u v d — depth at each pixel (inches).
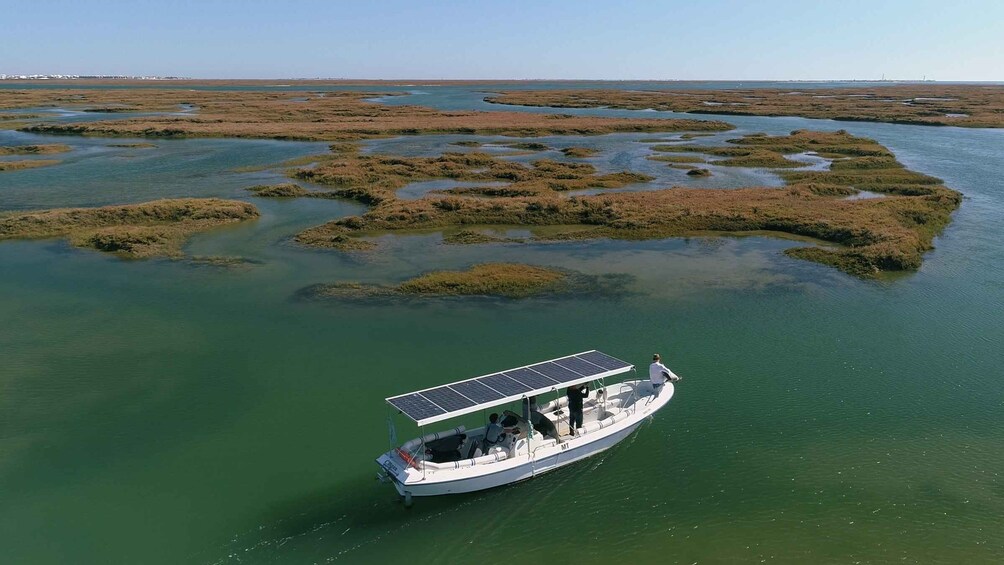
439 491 723.4
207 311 1273.4
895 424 867.4
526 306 1295.5
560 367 832.9
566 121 4571.9
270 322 1218.0
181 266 1552.7
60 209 1995.6
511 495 749.9
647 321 1214.3
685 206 2043.6
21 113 5310.0
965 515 702.5
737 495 741.3
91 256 1632.6
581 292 1373.0
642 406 863.1
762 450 818.2
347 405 925.8
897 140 3745.1
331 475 780.6
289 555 660.7
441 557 660.1
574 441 786.2
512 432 787.4
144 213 1974.7
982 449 813.2
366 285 1417.3
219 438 852.0
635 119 4808.1
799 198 2164.1
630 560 651.5
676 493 747.4
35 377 1011.3
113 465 799.1
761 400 928.9
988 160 3056.1
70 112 5482.3
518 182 2479.1
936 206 2073.1
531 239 1806.1
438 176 2647.6
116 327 1198.9
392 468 727.1
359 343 1124.5
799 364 1034.1
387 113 5216.5
